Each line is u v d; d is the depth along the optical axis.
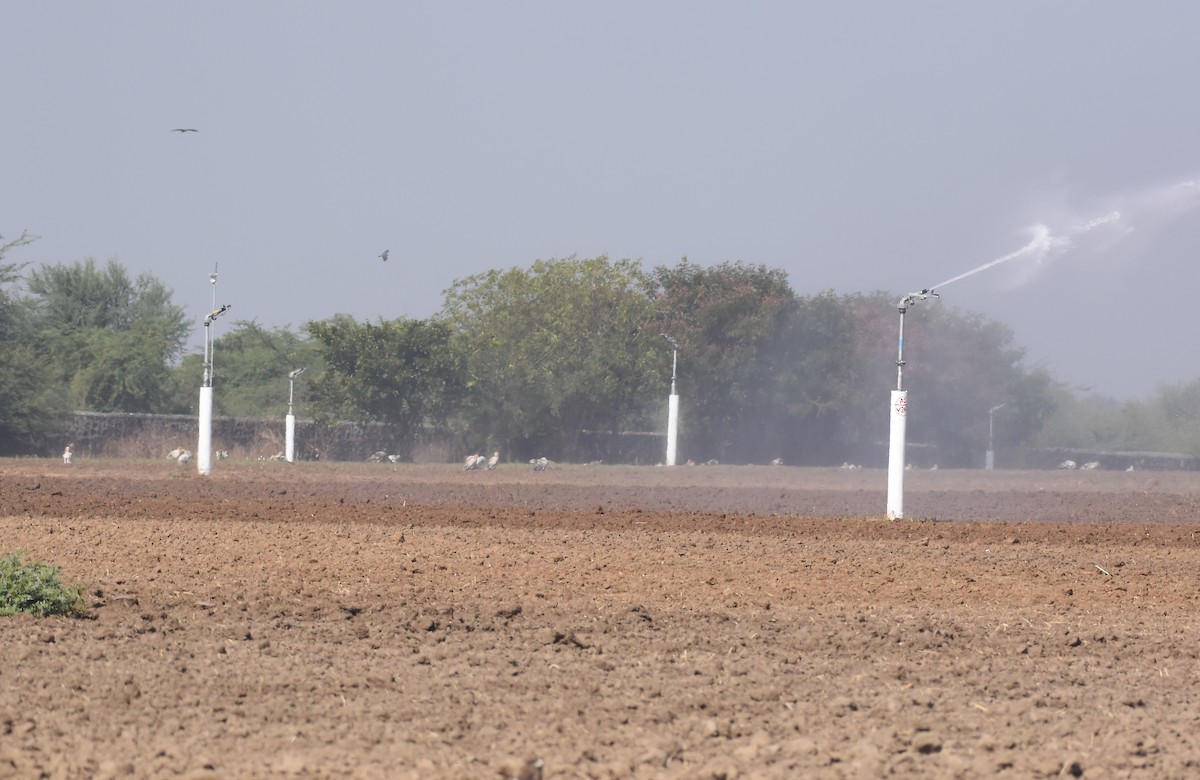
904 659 46.41
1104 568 72.94
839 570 69.50
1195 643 50.44
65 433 196.12
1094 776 31.23
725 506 117.44
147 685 39.31
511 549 75.38
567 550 75.56
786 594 61.19
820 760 32.34
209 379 137.50
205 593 56.53
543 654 45.75
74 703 36.81
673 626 51.94
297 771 30.58
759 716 37.38
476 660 44.31
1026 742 34.53
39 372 192.12
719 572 67.81
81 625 48.84
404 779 29.86
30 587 50.94
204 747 32.72
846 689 41.06
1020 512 116.19
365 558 69.81
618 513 102.06
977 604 59.75
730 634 50.25
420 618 51.38
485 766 31.36
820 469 196.62
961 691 41.00
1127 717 37.56
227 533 80.12
